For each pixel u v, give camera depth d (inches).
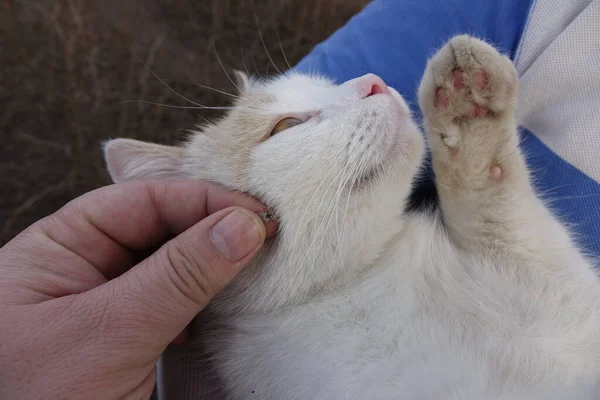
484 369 8.6
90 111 28.3
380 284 9.6
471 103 8.9
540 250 9.4
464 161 9.2
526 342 8.7
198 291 8.0
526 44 11.2
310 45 30.9
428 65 9.3
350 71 13.3
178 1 31.4
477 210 9.4
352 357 9.1
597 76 10.4
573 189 10.4
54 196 26.8
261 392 9.7
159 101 28.3
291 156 9.9
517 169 9.3
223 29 31.0
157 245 9.7
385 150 9.7
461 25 12.1
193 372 10.4
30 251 8.5
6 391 7.4
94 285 8.5
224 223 8.0
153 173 11.3
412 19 12.9
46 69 29.2
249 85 12.9
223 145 10.8
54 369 7.4
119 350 7.6
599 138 10.3
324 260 9.8
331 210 9.7
